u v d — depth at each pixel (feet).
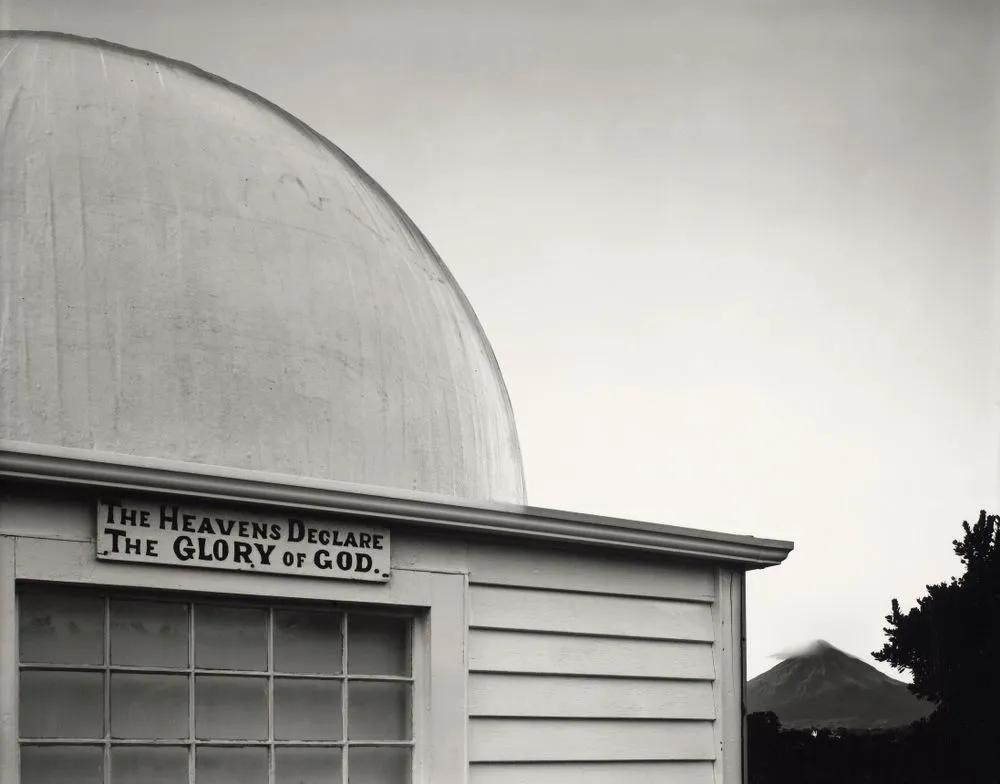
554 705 25.41
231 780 21.79
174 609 21.59
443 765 23.59
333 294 25.26
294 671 22.61
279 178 26.17
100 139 23.98
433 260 30.50
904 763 71.20
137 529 20.84
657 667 27.09
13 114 23.57
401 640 23.91
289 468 23.25
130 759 20.93
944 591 68.69
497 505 24.30
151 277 22.76
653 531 26.58
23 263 21.90
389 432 25.07
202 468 21.06
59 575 20.15
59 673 20.47
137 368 22.06
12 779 19.45
